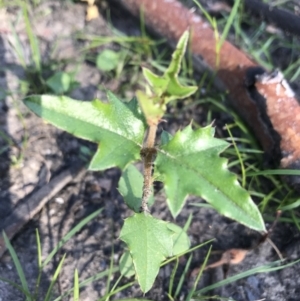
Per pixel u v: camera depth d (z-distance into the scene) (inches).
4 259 9.4
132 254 7.1
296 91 12.0
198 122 11.7
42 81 11.7
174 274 9.5
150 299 9.2
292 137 9.9
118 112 6.7
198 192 6.2
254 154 10.9
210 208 10.4
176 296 9.3
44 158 10.8
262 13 12.7
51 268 9.4
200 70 12.1
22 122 11.1
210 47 11.7
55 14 13.1
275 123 10.1
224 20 13.2
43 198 10.0
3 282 9.1
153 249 7.1
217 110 11.8
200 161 6.4
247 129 11.1
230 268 9.6
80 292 9.2
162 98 5.8
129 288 9.3
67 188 10.5
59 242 9.7
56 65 12.2
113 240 9.9
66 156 10.9
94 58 12.5
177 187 6.3
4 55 12.1
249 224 6.1
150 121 6.0
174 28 12.2
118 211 10.3
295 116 10.0
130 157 6.6
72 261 9.5
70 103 6.6
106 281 9.4
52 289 9.2
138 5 12.6
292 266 9.7
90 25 13.2
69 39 12.8
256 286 9.5
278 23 12.5
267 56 12.7
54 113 6.5
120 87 12.0
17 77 11.8
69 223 10.0
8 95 11.4
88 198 10.4
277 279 9.5
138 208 8.3
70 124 6.6
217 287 9.4
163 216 10.2
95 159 6.5
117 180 10.7
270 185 10.6
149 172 6.9
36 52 11.7
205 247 9.9
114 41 12.9
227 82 11.4
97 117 6.6
